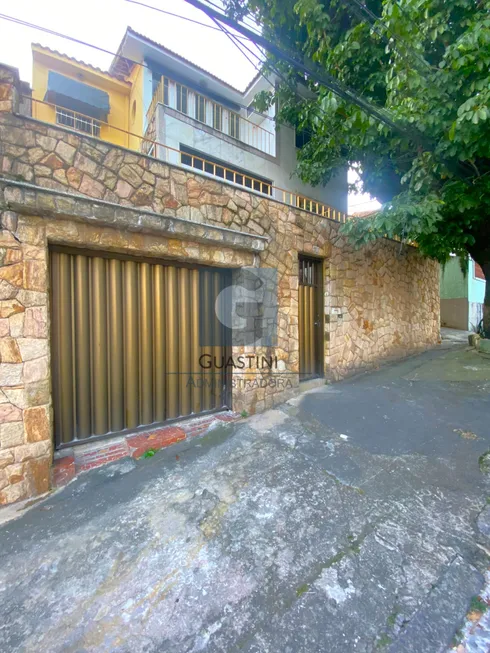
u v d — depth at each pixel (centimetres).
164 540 180
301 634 128
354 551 170
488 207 455
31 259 216
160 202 279
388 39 307
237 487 229
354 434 310
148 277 302
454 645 122
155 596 146
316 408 377
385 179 556
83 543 178
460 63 268
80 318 264
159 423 315
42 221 221
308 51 436
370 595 144
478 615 133
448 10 295
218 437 307
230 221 335
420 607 138
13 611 139
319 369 489
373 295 582
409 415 348
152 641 126
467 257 877
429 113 329
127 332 291
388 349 624
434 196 376
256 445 293
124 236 259
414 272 716
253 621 134
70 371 262
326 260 480
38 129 219
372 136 390
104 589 150
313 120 428
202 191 309
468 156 355
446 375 495
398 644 123
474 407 360
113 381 285
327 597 144
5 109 207
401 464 253
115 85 888
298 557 167
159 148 584
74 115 816
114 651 123
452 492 216
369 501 211
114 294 282
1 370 207
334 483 232
